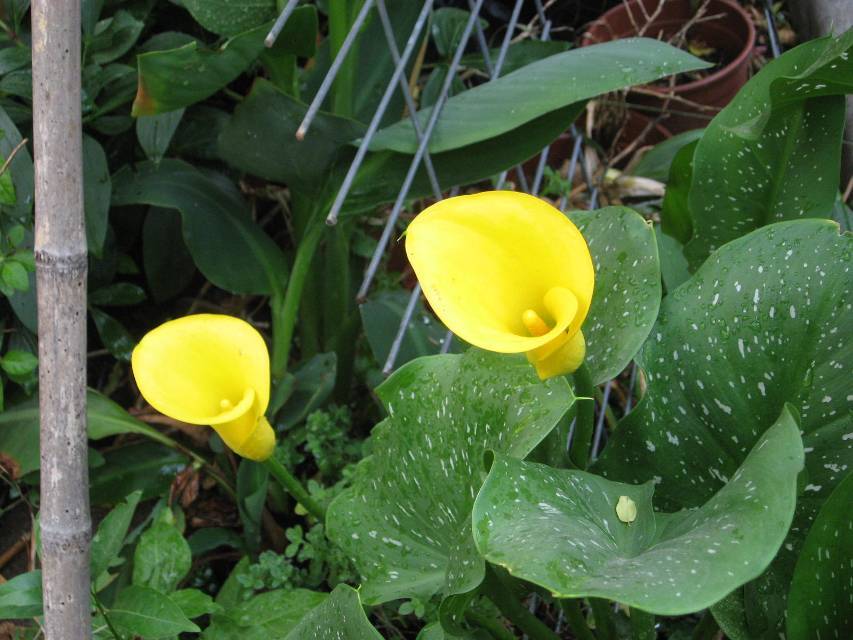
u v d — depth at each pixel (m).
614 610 1.05
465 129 1.11
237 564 1.18
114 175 1.27
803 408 0.87
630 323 0.88
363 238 1.39
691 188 1.06
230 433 0.84
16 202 1.15
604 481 0.83
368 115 1.25
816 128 1.01
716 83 1.58
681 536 0.75
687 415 0.91
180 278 1.36
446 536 0.90
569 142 1.59
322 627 0.86
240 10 1.13
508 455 0.81
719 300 0.90
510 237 0.74
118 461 1.23
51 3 0.80
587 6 1.83
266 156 1.18
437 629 0.91
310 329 1.35
